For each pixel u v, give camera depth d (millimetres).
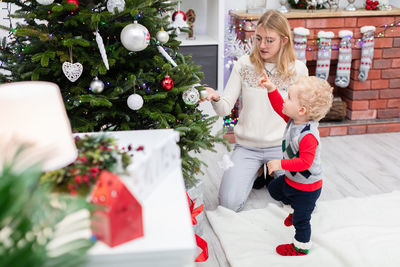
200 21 3297
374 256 1690
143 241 852
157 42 1666
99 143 1110
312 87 1561
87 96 1465
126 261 833
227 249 1836
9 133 874
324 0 3172
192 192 1821
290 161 1594
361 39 3127
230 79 2279
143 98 1597
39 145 903
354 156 2914
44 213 697
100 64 1481
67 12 1484
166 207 966
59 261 653
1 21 2500
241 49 2926
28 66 1555
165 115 1587
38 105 895
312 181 1641
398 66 3258
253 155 2297
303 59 3035
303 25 3037
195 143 1610
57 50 1478
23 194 626
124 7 1520
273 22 2020
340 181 2541
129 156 1070
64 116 962
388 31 3141
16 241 624
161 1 1718
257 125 2244
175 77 1645
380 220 2016
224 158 1494
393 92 3334
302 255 1753
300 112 1594
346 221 2012
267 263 1724
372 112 3381
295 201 1696
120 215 818
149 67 1699
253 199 2367
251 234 1958
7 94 871
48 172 971
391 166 2742
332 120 3363
